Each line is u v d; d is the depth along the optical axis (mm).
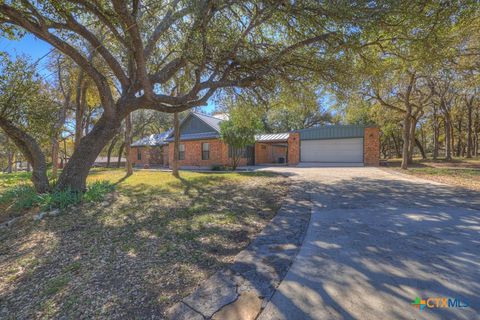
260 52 7703
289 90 8883
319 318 1895
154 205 5840
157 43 7312
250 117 11539
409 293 2172
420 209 4945
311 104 9766
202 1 5500
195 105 7379
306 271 2619
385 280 2391
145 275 2680
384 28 5574
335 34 6043
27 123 7090
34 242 3791
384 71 8023
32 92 7109
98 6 5219
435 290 2207
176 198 6621
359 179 9734
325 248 3189
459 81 11594
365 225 4051
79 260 3109
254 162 22156
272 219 4578
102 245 3557
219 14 6477
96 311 2105
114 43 7766
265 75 7719
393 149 40812
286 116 30266
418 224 4031
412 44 6098
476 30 7551
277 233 3824
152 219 4738
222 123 15688
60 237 3938
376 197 6230
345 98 9117
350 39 5965
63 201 5645
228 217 4770
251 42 7516
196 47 6328
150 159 26812
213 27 6453
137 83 7207
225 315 1979
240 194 7086
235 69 8031
